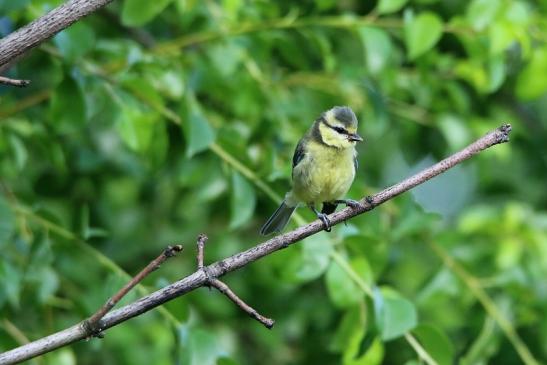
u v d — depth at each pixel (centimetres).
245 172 1086
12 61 752
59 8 726
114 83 1084
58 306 1130
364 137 1530
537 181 1702
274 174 1067
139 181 1472
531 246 1341
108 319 677
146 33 1408
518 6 1181
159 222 1501
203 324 1428
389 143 1664
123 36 1402
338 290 1018
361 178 1186
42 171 1399
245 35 1245
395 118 1459
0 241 1018
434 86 1383
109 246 1418
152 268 657
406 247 1501
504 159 1484
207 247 1439
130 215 1462
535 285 1257
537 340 1291
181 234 1478
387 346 1265
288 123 1305
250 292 1435
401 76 1387
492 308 1184
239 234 1493
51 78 1298
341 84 1340
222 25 1247
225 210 1480
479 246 1355
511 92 1605
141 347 1304
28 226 1139
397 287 1394
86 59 1134
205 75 1245
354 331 1027
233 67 1214
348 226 1045
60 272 1233
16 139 1167
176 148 1314
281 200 1092
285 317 1434
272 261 1041
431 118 1410
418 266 1497
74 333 673
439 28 1145
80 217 1036
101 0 733
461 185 1986
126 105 1081
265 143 1260
